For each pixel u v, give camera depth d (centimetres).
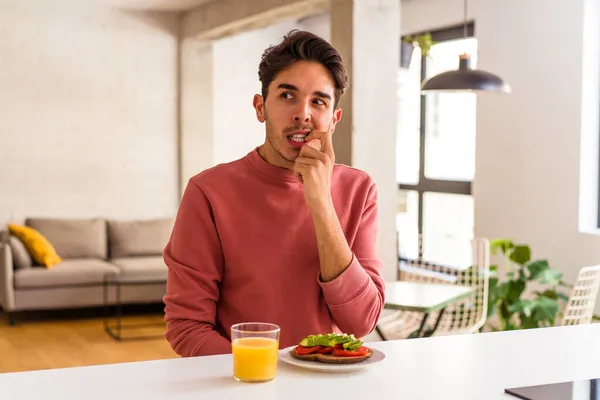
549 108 561
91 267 652
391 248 510
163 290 673
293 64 158
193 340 161
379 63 498
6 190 712
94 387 124
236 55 812
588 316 435
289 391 123
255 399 119
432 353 151
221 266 170
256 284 167
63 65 729
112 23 747
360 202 179
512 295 512
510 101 594
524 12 579
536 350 156
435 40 674
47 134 725
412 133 713
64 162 734
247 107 820
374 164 500
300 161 157
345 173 180
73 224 707
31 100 718
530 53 575
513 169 593
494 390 127
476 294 454
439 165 687
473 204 646
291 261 168
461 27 649
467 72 405
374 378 132
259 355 127
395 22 502
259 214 168
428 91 415
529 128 578
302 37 159
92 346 556
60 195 733
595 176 543
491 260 607
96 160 746
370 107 496
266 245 167
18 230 655
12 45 708
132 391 122
